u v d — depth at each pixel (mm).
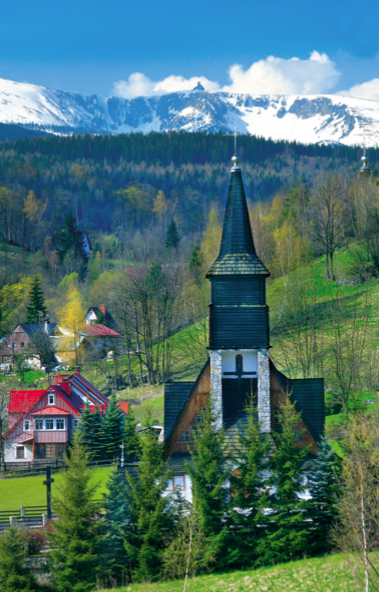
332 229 176875
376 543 53500
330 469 59781
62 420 110438
